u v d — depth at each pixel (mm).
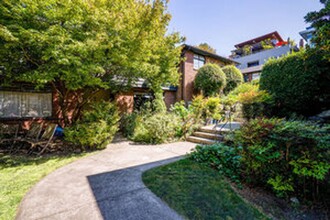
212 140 6203
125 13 5293
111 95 10016
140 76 6953
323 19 3527
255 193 3039
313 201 2783
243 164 3504
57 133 6898
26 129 7180
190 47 13148
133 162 4492
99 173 3797
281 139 2855
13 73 5527
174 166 4102
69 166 4242
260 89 7246
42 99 7680
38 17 4594
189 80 13578
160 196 2852
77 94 8508
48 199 2777
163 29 6691
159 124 6754
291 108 6258
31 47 4805
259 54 23016
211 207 2574
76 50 4512
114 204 2635
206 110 8094
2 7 4059
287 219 2412
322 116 5832
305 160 2711
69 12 4477
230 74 14250
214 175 3615
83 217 2342
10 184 3305
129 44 5371
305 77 5734
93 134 5477
